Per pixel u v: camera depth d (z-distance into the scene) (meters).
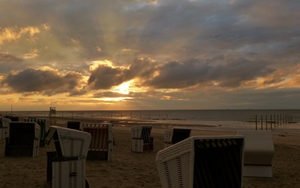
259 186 7.68
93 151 10.70
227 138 4.17
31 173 8.27
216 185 4.07
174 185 4.11
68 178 5.98
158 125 49.75
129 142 17.27
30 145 11.05
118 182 7.61
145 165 10.02
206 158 4.07
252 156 8.50
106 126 10.72
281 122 73.75
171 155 4.12
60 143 5.94
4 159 10.37
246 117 115.75
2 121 17.91
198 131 33.38
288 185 7.80
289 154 13.81
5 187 6.86
